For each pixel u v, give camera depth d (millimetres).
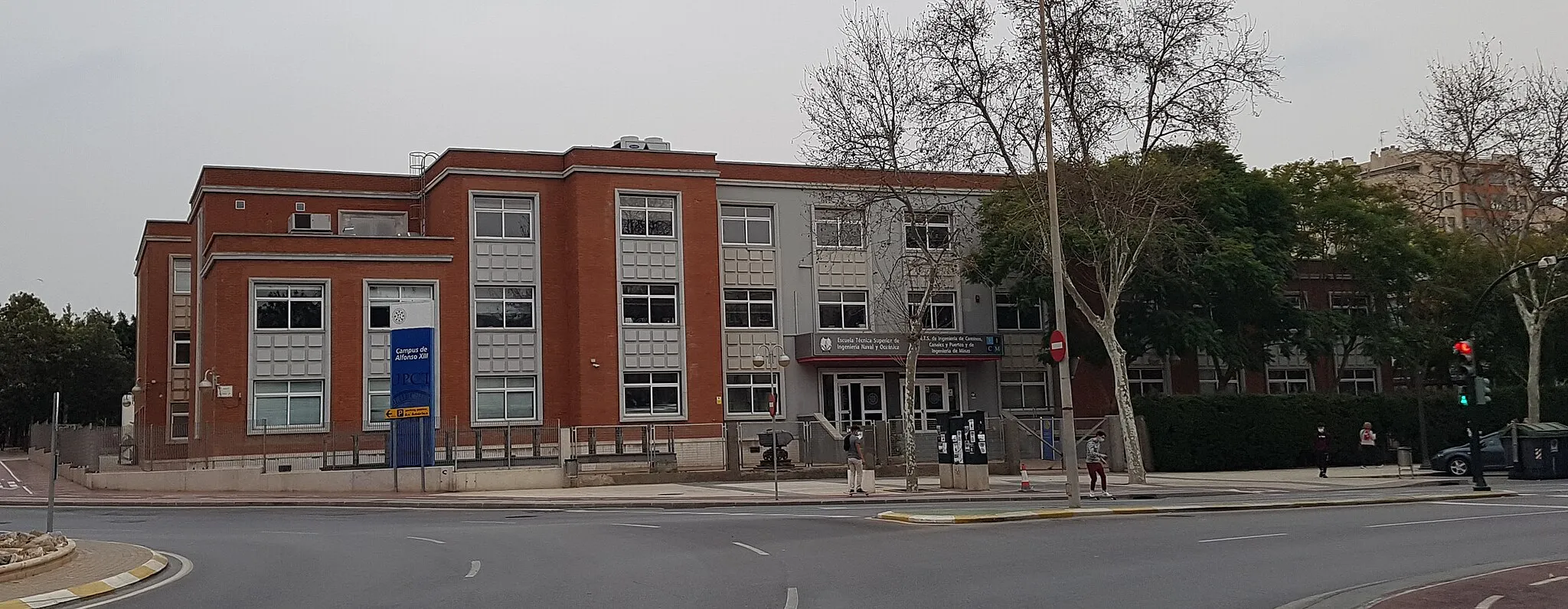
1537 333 43875
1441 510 22641
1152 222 34531
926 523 20281
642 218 44281
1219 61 33562
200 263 46156
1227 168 45594
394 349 33375
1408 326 48562
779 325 46375
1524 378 49750
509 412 43000
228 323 40031
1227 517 21406
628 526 21234
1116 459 40750
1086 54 32938
